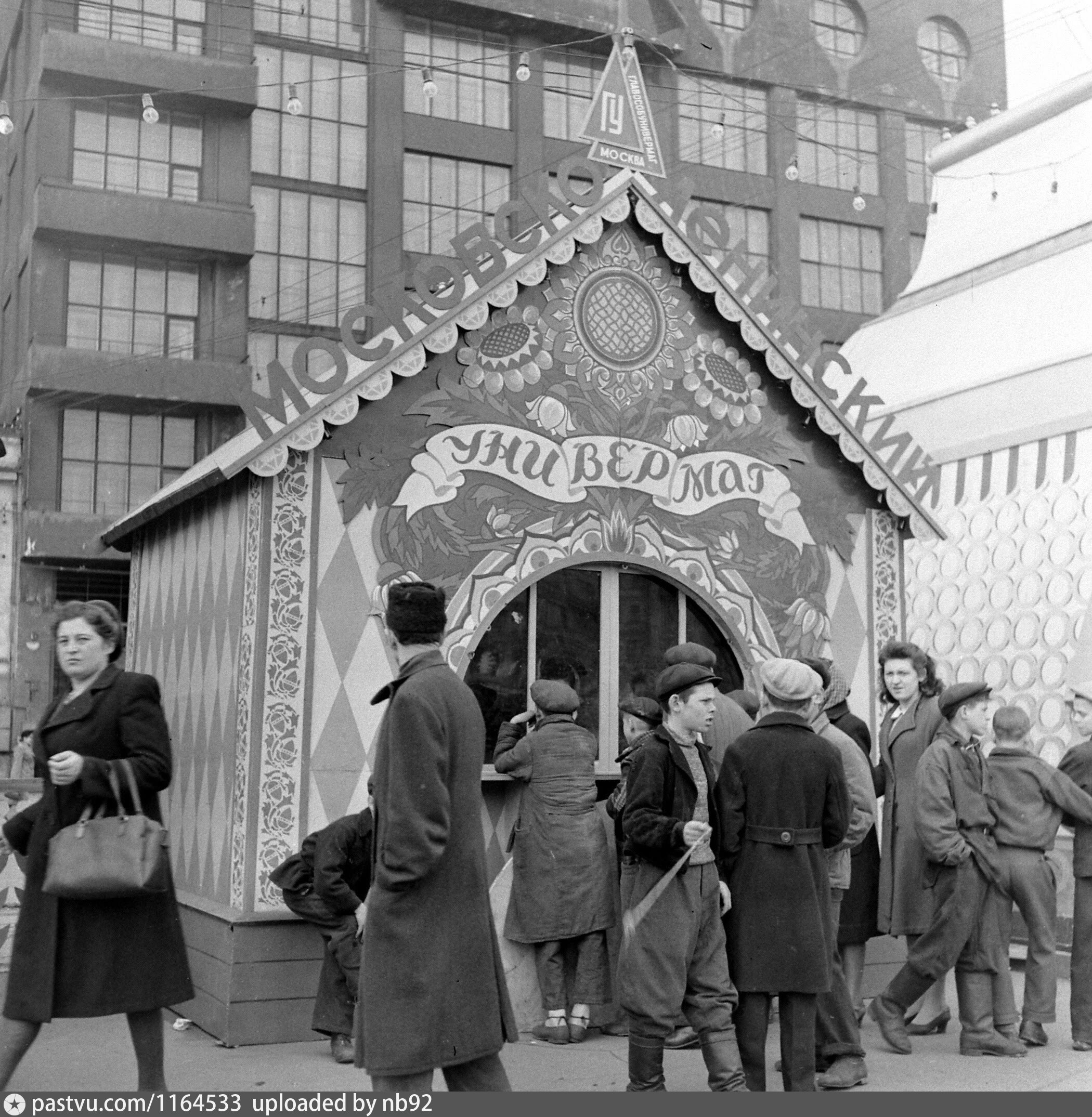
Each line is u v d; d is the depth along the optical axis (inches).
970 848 247.1
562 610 290.0
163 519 329.1
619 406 295.1
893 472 321.1
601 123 297.1
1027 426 398.9
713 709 216.2
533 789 262.7
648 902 204.2
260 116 1074.1
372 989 158.2
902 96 1288.1
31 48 1021.8
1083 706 273.0
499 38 1157.1
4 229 1090.1
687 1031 253.1
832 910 225.0
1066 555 374.9
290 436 258.4
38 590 943.0
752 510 307.9
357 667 265.3
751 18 1238.9
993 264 464.1
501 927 265.6
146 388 987.9
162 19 1043.9
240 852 253.8
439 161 1131.9
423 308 274.1
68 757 173.5
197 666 291.7
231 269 1034.7
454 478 277.1
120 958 176.6
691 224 303.4
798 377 312.7
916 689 272.1
